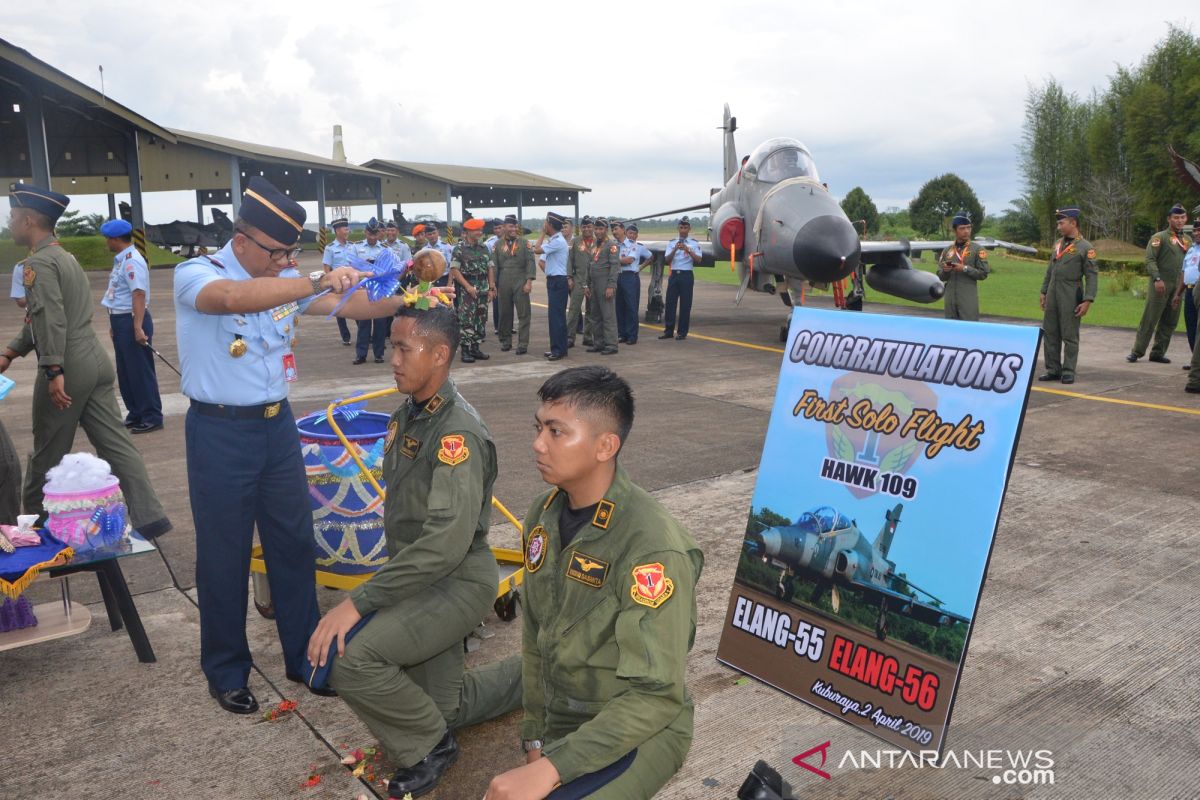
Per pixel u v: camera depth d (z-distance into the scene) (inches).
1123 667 141.3
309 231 2092.8
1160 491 233.6
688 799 108.7
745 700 133.6
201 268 119.0
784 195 494.6
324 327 645.3
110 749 121.0
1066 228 382.9
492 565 117.3
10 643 136.0
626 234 527.2
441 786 112.3
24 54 934.4
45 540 143.7
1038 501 226.5
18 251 1277.1
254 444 126.2
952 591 92.0
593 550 78.0
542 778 69.3
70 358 184.7
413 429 112.7
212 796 110.5
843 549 102.4
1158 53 1833.2
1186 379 403.2
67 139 1338.6
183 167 1539.1
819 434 107.5
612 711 72.4
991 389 92.4
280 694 137.3
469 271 463.8
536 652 88.3
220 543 126.4
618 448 78.4
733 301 838.5
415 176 2369.6
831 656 102.3
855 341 106.0
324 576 156.5
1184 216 435.2
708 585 176.1
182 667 145.6
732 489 237.5
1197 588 172.1
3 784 112.6
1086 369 433.1
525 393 377.4
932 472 95.7
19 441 294.8
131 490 197.9
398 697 105.7
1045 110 2247.8
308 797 110.3
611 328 490.6
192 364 123.8
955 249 401.1
